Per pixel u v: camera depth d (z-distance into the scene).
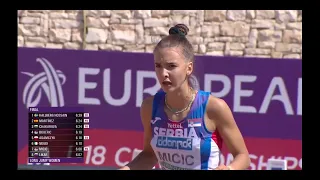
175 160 13.37
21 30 29.55
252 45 29.19
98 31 29.48
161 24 29.33
